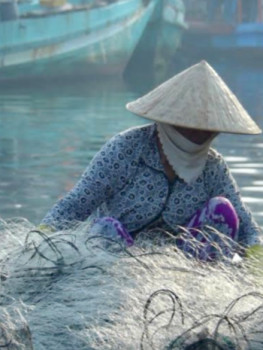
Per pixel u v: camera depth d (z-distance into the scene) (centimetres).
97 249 525
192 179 578
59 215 572
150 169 574
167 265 514
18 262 521
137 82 4619
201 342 441
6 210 1310
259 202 1339
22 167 1727
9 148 2014
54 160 1822
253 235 598
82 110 2952
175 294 466
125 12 4641
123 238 556
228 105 561
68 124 2509
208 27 5950
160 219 584
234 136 2061
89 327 458
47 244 525
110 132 2319
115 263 510
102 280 495
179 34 5031
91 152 1942
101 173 571
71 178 1600
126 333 453
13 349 436
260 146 1925
